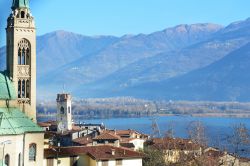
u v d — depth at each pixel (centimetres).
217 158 14788
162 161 17200
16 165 14412
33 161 15088
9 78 16600
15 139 14362
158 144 18350
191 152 15138
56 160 16138
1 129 14150
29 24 16912
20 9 16862
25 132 14912
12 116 15150
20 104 16800
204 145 14862
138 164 17012
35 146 15125
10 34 16762
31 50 16925
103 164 16450
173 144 17050
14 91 15862
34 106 16988
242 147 16662
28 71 16900
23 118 15300
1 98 15375
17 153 14475
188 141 16075
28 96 16925
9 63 16712
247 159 16438
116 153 16875
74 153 16500
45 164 15975
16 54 16688
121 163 16725
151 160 17388
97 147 17062
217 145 17700
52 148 16588
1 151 13825
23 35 16825
